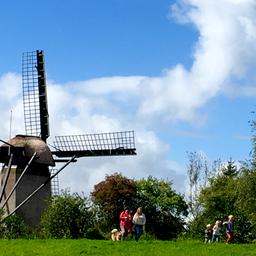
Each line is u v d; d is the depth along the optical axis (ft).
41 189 222.89
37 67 241.55
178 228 278.05
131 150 229.04
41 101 239.71
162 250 134.00
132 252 130.72
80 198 199.52
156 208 273.95
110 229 231.50
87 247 136.56
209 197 289.12
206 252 132.16
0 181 218.18
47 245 141.08
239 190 205.46
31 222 217.56
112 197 261.24
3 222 196.44
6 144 216.95
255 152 204.95
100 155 231.91
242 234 250.98
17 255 126.93
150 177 279.08
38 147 223.30
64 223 195.21
